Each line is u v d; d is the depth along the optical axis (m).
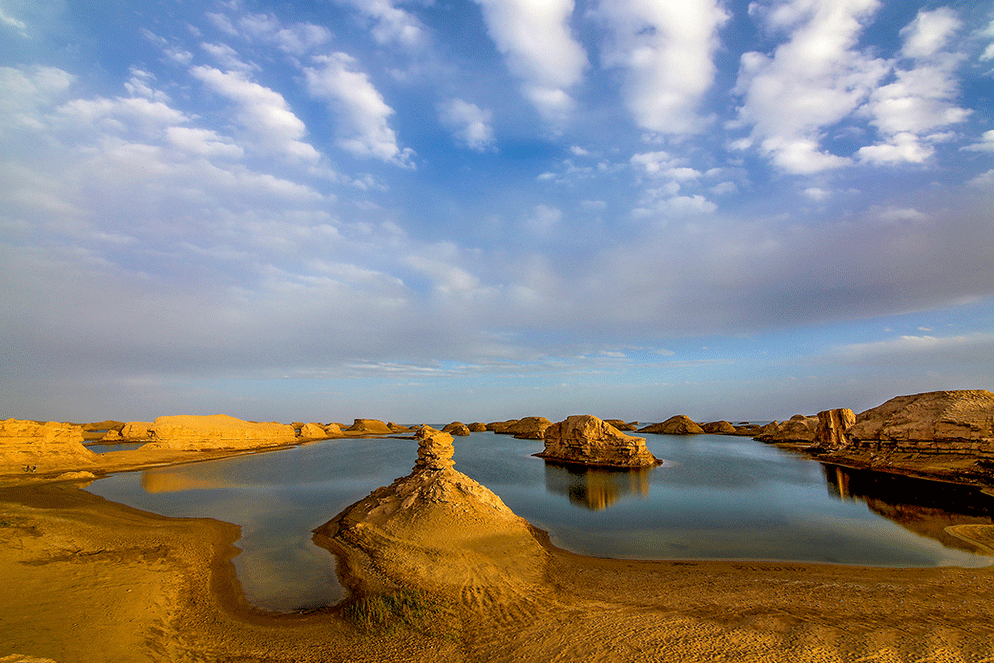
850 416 80.69
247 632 14.53
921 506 34.66
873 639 12.90
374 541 23.42
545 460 71.00
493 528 24.73
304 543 24.77
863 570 20.53
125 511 31.94
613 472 56.59
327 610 16.41
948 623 14.11
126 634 13.71
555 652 12.59
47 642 12.57
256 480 47.97
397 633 14.26
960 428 49.31
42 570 18.20
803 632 13.45
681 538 26.08
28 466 50.41
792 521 30.02
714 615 15.09
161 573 19.27
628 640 13.15
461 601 16.64
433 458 34.25
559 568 20.73
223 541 25.12
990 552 23.22
